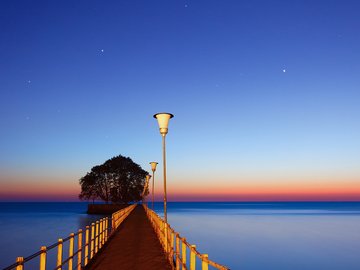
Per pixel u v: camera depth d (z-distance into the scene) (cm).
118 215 3234
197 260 3316
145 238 2352
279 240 5150
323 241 5162
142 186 9494
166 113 1797
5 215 12000
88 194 9462
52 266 2783
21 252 3719
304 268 3191
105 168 9406
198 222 8500
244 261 3453
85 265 1415
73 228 6456
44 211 16212
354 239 5444
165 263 1496
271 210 19250
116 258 1612
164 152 1830
